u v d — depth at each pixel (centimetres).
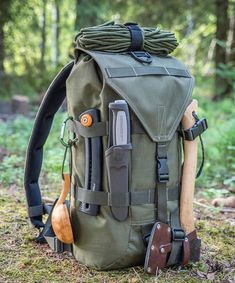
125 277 209
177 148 216
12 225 276
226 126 561
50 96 238
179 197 218
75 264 223
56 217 213
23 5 1213
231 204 345
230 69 1038
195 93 871
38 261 227
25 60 1388
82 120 204
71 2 1571
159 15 1152
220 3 1112
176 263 219
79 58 215
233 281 214
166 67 215
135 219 206
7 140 625
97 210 206
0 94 1206
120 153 196
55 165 415
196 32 1182
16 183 406
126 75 201
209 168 457
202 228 290
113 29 210
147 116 202
